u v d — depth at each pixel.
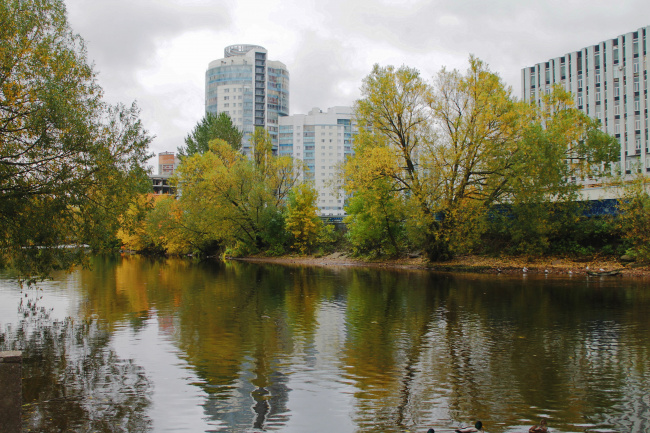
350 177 44.41
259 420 8.90
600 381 10.91
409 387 10.59
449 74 39.91
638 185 33.38
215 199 60.59
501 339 14.95
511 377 11.23
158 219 68.06
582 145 41.69
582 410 9.22
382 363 12.44
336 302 22.81
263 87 171.88
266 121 172.38
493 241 44.44
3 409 6.11
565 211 38.62
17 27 18.06
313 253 60.84
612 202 37.31
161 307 21.48
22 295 25.53
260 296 25.05
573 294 24.08
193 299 24.02
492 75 38.59
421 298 23.86
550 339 14.87
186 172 63.31
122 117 20.56
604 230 36.84
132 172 20.19
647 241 33.00
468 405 9.52
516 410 9.24
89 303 22.69
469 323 17.47
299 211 60.47
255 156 67.75
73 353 13.50
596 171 41.44
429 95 40.78
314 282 32.09
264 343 14.63
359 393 10.24
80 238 20.42
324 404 9.65
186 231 67.06
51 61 18.59
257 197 62.22
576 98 85.88
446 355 13.16
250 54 172.75
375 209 44.97
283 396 10.09
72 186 17.98
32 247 19.36
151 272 41.59
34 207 18.06
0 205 17.30
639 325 16.80
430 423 8.70
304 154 173.00
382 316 19.05
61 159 18.20
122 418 9.01
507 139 38.81
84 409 9.44
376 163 40.97
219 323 17.75
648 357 12.82
